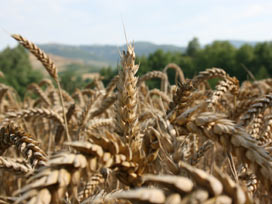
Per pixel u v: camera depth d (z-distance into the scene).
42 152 1.56
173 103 1.51
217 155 2.97
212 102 2.06
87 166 0.99
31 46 2.64
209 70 2.44
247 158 1.02
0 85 7.15
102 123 2.89
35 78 94.94
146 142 1.38
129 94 1.40
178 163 1.18
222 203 0.69
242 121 1.77
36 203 0.80
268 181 0.97
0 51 100.25
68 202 1.49
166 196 0.73
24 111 2.62
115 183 2.23
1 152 1.74
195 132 1.22
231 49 96.75
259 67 89.38
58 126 3.34
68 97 6.70
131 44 1.47
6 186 3.75
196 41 134.75
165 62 92.50
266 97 1.77
